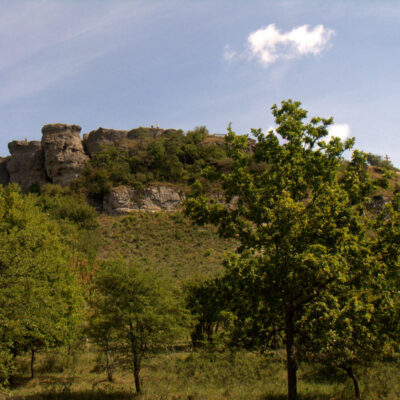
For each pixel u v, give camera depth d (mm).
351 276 9656
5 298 12031
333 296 9383
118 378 17375
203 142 85938
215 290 11656
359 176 12227
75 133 87750
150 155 78250
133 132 92875
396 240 10352
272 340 11859
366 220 11328
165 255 51250
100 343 15273
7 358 12328
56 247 21422
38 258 14109
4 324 11711
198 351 20156
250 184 11797
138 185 70875
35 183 85750
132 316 13703
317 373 15359
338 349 9727
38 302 13422
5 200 22031
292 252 9938
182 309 15266
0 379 13180
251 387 14383
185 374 16906
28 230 15438
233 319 11422
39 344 16047
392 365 14305
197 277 27672
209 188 61438
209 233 59156
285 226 9977
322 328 8961
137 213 67562
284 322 11734
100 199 72625
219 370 16719
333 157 11836
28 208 23328
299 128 12094
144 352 14445
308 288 10023
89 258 39969
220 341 12469
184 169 77125
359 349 11227
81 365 20531
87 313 19688
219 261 47406
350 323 9508
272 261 9953
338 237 9992
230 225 11727
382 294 10469
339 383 13906
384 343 10672
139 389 14234
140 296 14031
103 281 14469
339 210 10375
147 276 14859
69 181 79875
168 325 14250
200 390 14352
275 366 16500
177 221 64062
